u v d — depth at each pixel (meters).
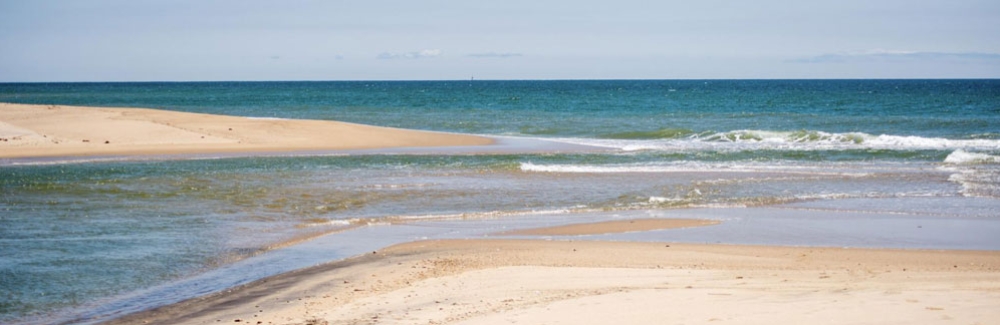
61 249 13.48
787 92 123.00
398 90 151.62
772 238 14.77
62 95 113.44
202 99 96.00
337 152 31.28
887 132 40.19
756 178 23.36
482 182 22.59
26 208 17.94
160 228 15.62
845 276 10.61
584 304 8.45
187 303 9.91
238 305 9.65
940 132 39.72
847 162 27.53
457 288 10.10
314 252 13.40
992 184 22.00
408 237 14.86
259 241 14.36
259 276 11.54
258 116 57.34
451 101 87.44
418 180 23.00
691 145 34.25
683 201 19.30
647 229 15.74
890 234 15.12
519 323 7.63
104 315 9.43
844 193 20.55
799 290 9.02
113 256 12.94
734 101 83.19
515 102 83.44
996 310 7.07
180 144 32.81
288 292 10.30
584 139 37.78
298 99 95.62
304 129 37.94
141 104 80.31
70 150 30.52
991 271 11.34
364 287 10.43
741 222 16.50
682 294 8.87
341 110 65.25
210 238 14.60
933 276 10.47
